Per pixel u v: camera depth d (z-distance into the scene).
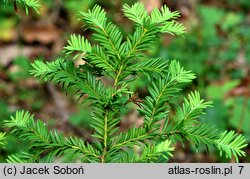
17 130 0.62
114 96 0.60
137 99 0.62
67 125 1.58
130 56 0.61
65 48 0.61
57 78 0.61
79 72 0.62
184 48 1.80
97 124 0.61
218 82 1.77
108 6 1.75
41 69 0.62
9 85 1.75
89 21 0.63
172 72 0.63
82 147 0.61
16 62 1.76
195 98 0.63
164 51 1.75
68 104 1.69
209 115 1.46
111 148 0.61
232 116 1.48
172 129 0.61
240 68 1.86
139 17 0.64
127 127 1.46
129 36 0.62
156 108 0.62
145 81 1.47
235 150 0.60
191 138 0.60
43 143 0.60
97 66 0.61
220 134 0.61
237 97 1.60
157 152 0.59
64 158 0.99
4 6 0.70
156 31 0.61
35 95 1.72
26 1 0.65
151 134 0.61
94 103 0.61
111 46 0.62
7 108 1.53
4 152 1.10
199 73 1.73
